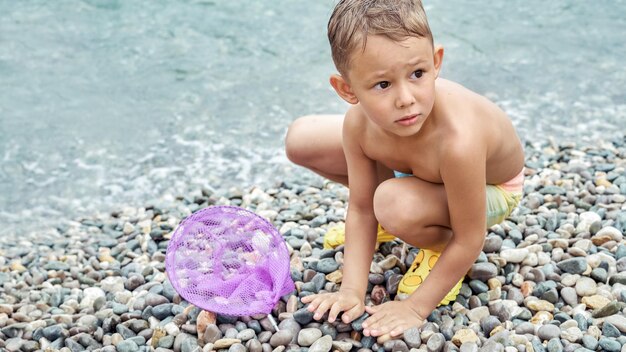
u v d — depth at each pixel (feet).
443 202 5.74
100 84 10.01
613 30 10.68
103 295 6.58
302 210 7.49
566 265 6.23
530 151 8.31
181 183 8.36
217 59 10.44
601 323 5.75
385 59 5.06
